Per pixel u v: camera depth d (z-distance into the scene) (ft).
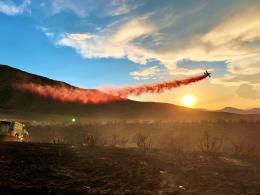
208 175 50.52
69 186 41.52
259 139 113.50
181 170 52.47
